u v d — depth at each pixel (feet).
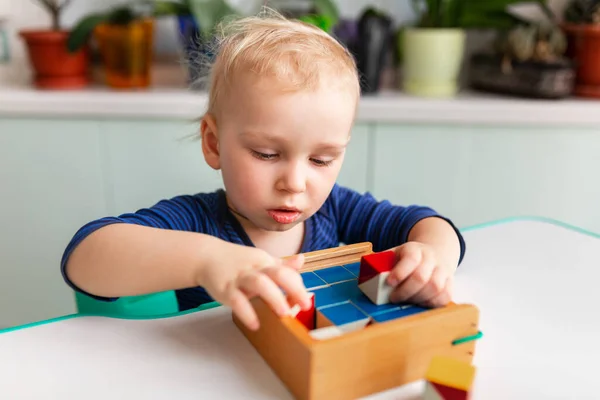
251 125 1.86
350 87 1.97
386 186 4.81
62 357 1.51
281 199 1.91
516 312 1.78
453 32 4.96
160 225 2.24
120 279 1.73
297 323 1.36
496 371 1.46
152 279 1.68
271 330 1.43
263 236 2.44
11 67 5.27
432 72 5.03
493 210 4.89
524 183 4.82
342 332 1.38
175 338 1.60
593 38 4.79
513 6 5.45
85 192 4.68
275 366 1.43
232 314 1.70
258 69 1.88
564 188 4.83
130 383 1.40
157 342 1.58
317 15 4.51
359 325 1.42
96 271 1.77
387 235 2.45
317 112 1.82
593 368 1.50
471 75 5.39
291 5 5.06
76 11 5.27
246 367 1.47
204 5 4.38
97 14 4.75
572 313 1.79
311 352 1.24
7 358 1.50
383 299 1.49
